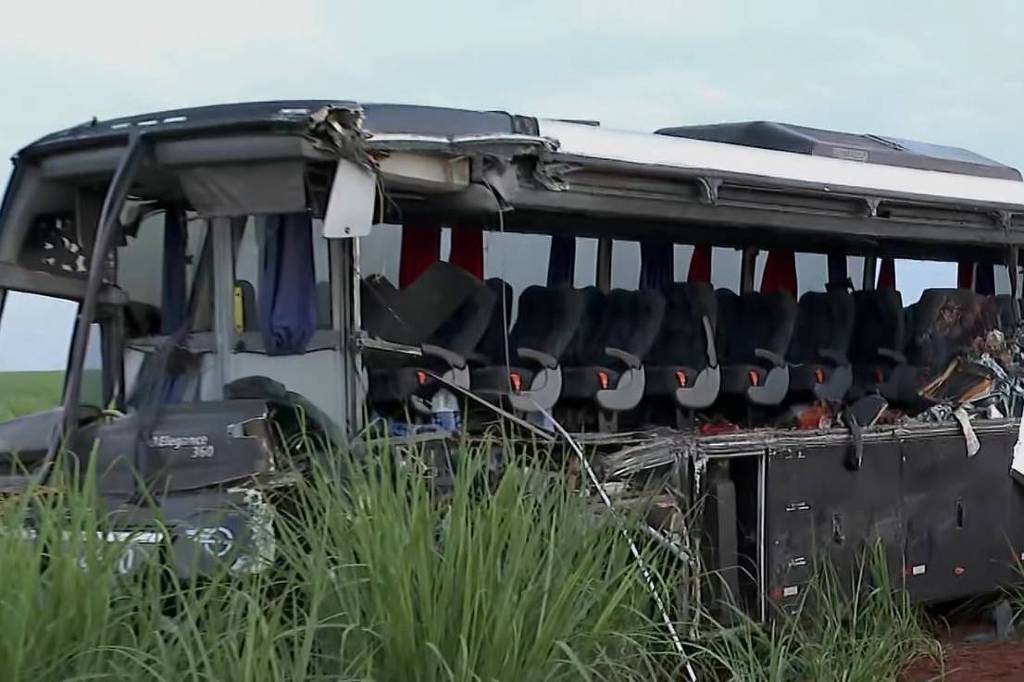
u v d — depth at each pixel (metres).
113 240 8.38
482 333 9.70
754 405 11.89
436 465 7.45
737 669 7.99
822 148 11.28
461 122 8.58
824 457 10.03
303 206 7.75
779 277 13.05
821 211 10.45
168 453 7.58
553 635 6.12
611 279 11.59
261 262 8.51
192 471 7.53
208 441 7.58
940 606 12.02
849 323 12.76
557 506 6.80
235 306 8.62
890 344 12.98
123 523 6.43
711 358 11.38
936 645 10.04
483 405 8.55
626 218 9.59
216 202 7.98
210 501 6.97
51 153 8.68
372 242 9.52
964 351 12.78
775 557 9.57
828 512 10.02
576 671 6.21
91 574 5.68
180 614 5.83
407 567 5.98
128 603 5.79
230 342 8.62
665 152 9.38
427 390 8.65
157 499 7.11
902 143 12.84
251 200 7.87
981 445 11.44
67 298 9.00
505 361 9.86
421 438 7.54
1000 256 13.67
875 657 8.95
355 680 5.73
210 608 5.87
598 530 6.87
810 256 13.31
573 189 8.74
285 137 7.59
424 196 8.32
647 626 7.02
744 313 12.17
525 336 10.38
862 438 10.29
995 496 11.58
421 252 9.81
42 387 9.01
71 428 7.59
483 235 10.29
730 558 9.38
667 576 7.80
